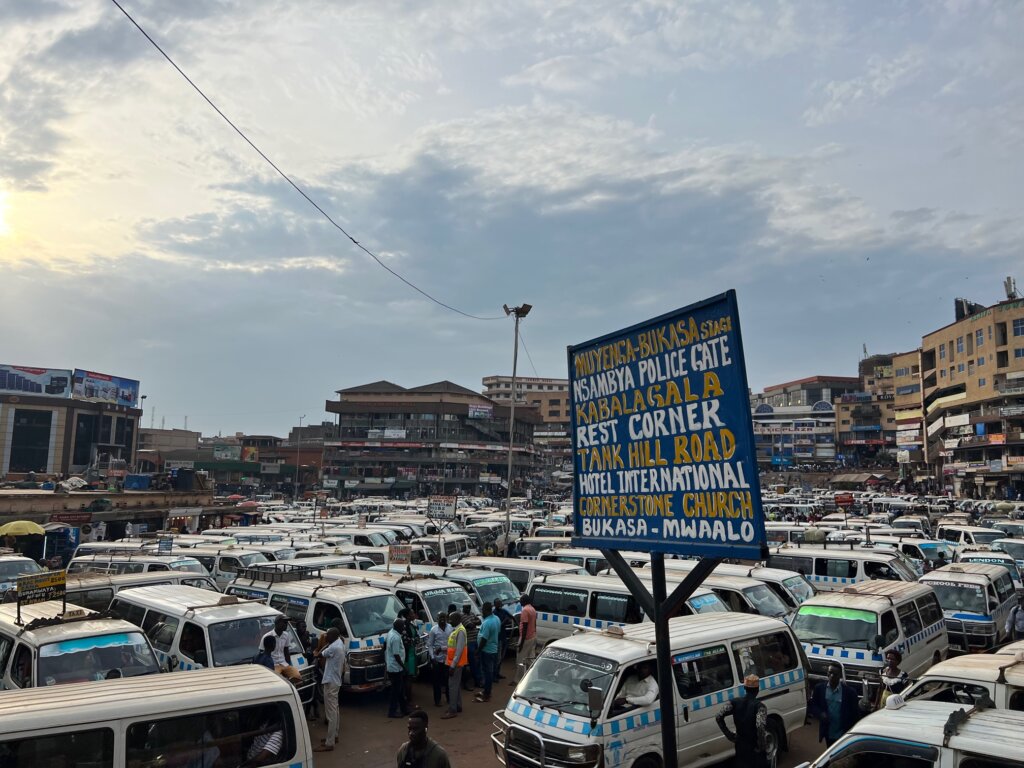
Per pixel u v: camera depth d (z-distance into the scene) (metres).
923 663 12.51
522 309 33.09
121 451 85.31
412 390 93.56
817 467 109.56
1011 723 5.60
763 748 8.02
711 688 9.18
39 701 5.85
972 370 69.88
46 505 34.91
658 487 5.38
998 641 15.20
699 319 5.11
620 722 8.16
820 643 11.98
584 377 6.24
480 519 37.22
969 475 69.94
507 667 15.53
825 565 18.61
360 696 13.43
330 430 101.88
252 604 11.59
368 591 13.62
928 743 5.41
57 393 80.44
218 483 88.69
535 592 15.30
